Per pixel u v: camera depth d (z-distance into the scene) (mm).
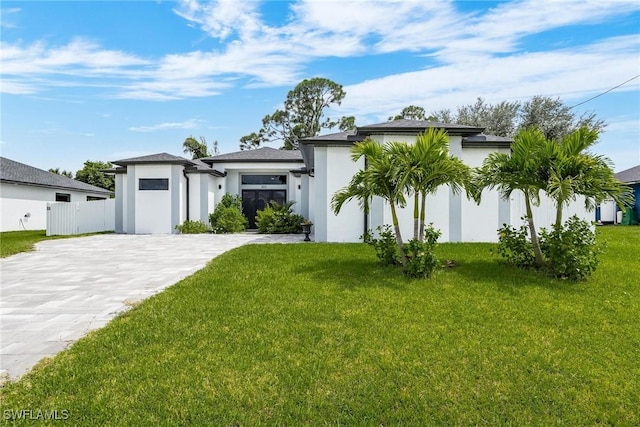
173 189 17547
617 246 10266
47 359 3436
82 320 4559
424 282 6160
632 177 22281
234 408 2672
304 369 3217
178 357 3443
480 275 6594
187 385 2961
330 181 12250
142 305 5074
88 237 15820
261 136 38500
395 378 3086
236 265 7848
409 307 4891
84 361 3365
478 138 12930
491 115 27016
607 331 4070
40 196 23234
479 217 11961
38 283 6660
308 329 4137
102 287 6316
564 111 25016
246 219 19938
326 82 36469
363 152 7094
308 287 5918
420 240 6945
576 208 11062
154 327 4211
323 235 12289
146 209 17609
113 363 3334
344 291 5664
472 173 7250
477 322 4355
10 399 2766
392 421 2551
